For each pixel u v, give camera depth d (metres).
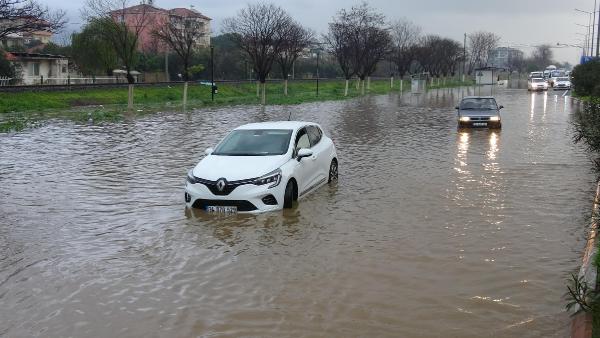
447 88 75.44
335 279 6.28
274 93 56.25
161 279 6.32
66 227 8.36
